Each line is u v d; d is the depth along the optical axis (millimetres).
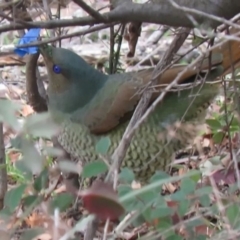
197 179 4910
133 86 6738
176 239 4559
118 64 8734
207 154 7793
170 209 4383
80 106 6914
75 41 10992
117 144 6773
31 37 5984
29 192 4859
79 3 4336
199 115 6965
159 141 6707
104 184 3721
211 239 4531
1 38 9523
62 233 4574
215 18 4113
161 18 4605
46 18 6543
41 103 7301
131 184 4883
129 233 6238
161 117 6668
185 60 7457
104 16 4512
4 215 4520
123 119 6746
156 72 5703
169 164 6992
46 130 3543
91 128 6812
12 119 3471
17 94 9734
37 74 7547
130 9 4539
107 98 6809
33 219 5578
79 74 6848
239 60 6473
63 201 4254
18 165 4055
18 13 5672
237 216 4453
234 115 7152
